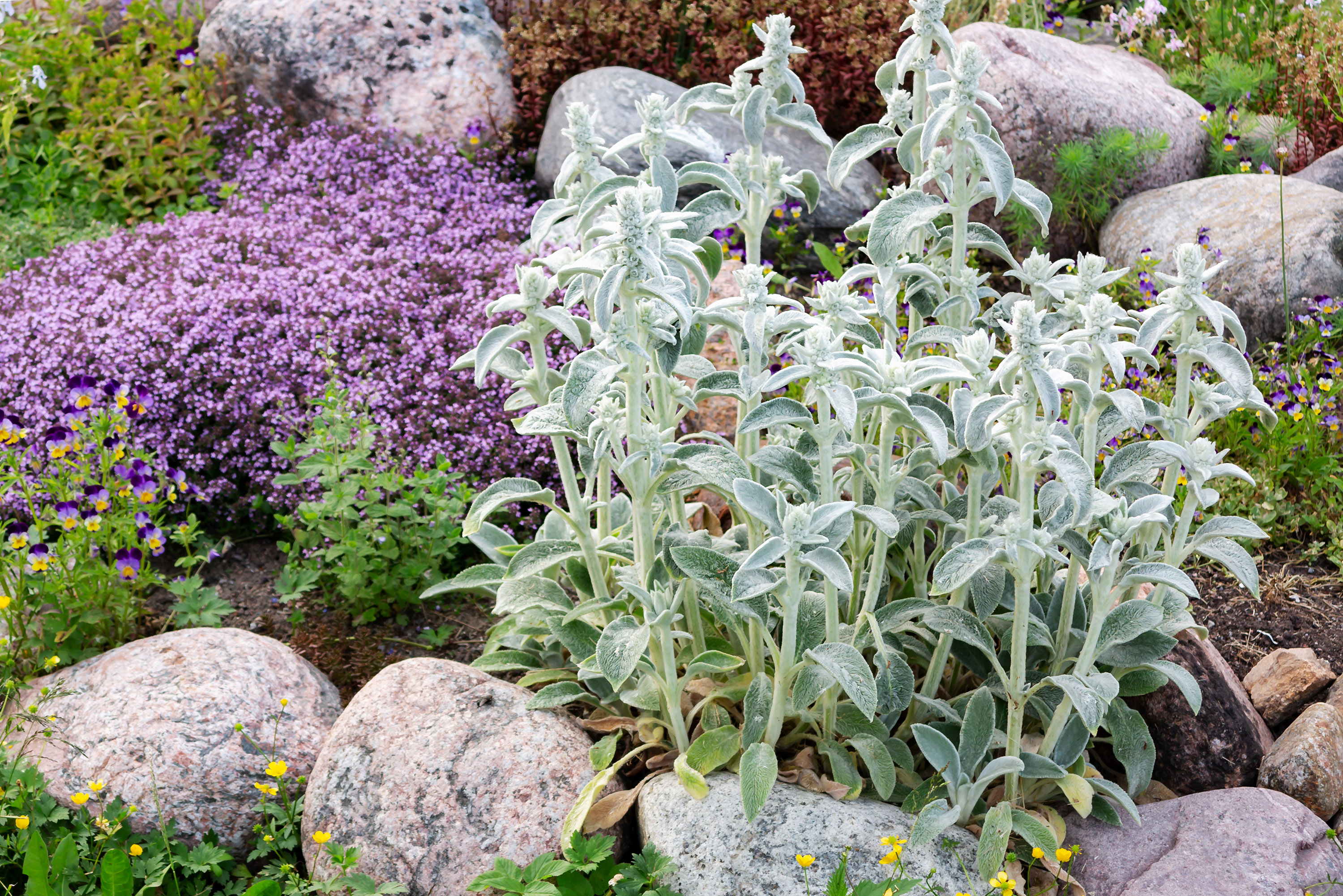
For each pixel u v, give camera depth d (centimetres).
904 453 304
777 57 290
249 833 279
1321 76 666
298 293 446
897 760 254
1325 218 523
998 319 296
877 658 244
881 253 266
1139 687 255
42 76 639
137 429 402
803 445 247
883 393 221
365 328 436
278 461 399
